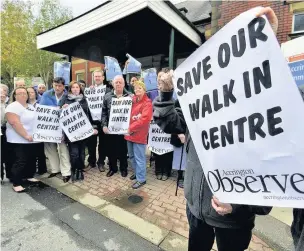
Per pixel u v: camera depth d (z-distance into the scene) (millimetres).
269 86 848
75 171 3838
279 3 5484
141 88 3369
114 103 3623
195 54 1151
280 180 852
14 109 3201
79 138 3605
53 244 2213
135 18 5090
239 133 955
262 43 866
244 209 1145
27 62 15344
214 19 6445
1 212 2764
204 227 1432
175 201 3062
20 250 2129
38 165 4051
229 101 987
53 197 3186
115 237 2320
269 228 2398
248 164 936
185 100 1232
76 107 3605
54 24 15305
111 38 6684
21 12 15828
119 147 3879
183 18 5305
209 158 1095
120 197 3176
